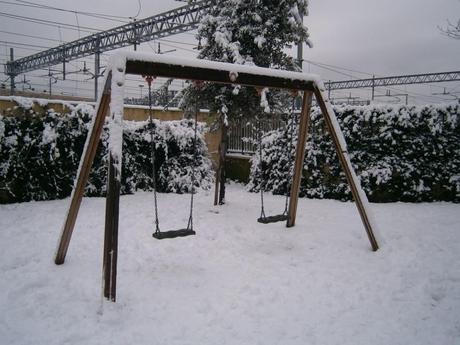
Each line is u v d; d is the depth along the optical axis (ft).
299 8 22.67
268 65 23.22
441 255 14.61
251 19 22.07
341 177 27.14
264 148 30.42
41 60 82.33
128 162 28.55
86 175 12.87
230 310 10.75
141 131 29.37
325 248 16.17
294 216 19.42
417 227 18.63
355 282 12.69
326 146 27.76
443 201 25.99
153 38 54.85
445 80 85.56
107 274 10.60
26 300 10.98
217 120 24.59
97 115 12.12
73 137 25.95
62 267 13.50
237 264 14.26
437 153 25.90
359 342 9.26
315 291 12.03
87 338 9.23
